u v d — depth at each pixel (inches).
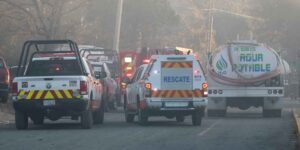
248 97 2443.4
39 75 1835.6
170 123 2058.3
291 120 2210.9
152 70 1908.2
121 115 2603.3
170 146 1333.7
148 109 1903.3
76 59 1836.9
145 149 1280.8
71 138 1498.5
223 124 1989.4
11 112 2514.8
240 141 1439.5
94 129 1781.5
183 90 1904.5
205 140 1457.9
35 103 1738.4
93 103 1863.9
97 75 1980.8
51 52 1862.7
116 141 1429.6
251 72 2432.3
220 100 2444.6
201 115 1919.3
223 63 2442.2
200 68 1914.4
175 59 1911.9
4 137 1521.9
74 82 1744.6
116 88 3061.0
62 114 1782.7
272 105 2420.0
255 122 2090.3
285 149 1299.2
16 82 1749.5
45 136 1550.2
